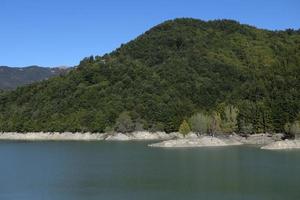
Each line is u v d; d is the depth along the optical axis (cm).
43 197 9994
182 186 10812
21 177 12712
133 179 11962
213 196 9669
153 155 17612
